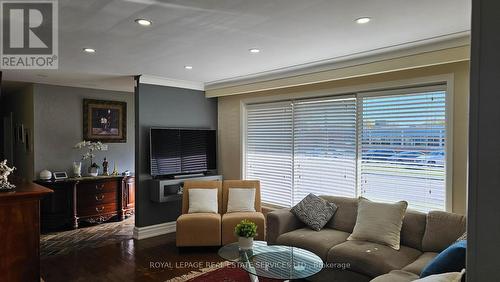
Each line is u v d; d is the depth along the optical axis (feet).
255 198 15.51
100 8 7.45
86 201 18.16
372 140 12.89
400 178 12.09
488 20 2.07
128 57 12.12
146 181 16.14
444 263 6.77
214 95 18.16
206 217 14.06
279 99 16.20
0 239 8.29
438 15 7.99
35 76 15.81
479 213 2.12
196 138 17.80
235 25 8.65
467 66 10.36
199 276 11.45
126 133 21.24
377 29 9.04
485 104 2.09
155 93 16.48
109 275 11.62
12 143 21.57
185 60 12.66
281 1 7.14
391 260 9.21
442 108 11.03
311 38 9.82
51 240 15.70
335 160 14.16
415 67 10.68
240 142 18.13
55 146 18.34
